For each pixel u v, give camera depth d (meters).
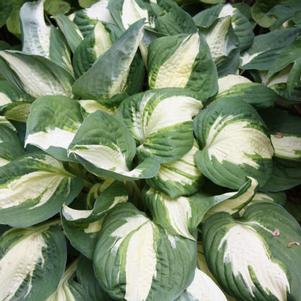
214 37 0.88
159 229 0.66
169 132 0.70
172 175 0.70
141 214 0.69
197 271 0.66
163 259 0.62
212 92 0.79
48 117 0.70
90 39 0.80
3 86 0.86
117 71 0.74
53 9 1.07
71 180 0.74
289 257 0.62
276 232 0.65
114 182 0.72
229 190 0.71
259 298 0.61
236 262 0.63
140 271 0.61
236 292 0.62
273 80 0.87
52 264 0.67
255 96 0.81
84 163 0.63
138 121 0.74
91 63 0.80
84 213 0.66
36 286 0.65
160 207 0.68
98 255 0.62
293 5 1.00
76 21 0.91
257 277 0.61
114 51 0.71
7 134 0.80
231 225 0.67
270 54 0.91
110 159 0.67
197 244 0.72
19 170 0.71
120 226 0.66
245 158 0.70
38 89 0.80
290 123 0.82
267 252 0.63
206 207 0.66
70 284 0.68
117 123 0.69
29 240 0.69
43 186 0.72
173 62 0.78
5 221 0.67
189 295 0.63
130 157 0.70
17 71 0.78
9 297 0.64
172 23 0.88
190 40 0.77
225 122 0.73
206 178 0.72
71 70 0.85
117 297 0.59
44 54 0.84
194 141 0.73
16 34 1.07
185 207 0.68
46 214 0.69
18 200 0.70
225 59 0.89
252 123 0.72
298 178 0.77
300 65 0.72
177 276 0.61
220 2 1.04
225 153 0.70
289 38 0.91
